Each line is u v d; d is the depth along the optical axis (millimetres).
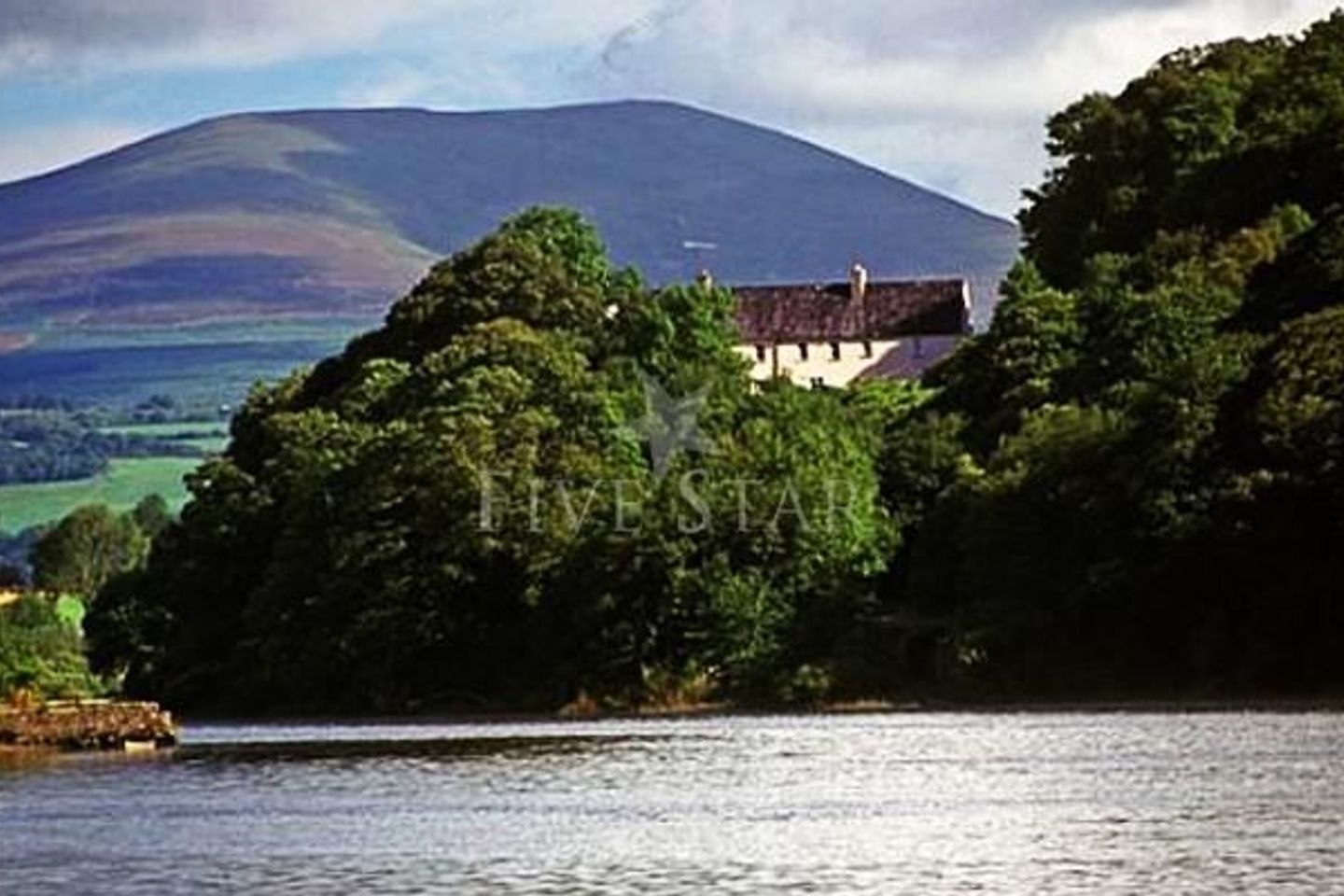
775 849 138250
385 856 140125
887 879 124938
